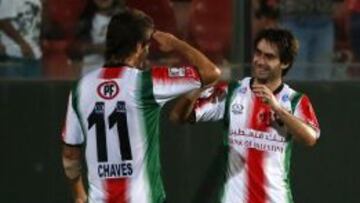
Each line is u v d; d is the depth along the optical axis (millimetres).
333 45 26484
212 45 25875
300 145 24875
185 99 18719
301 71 25484
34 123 24641
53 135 24656
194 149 24734
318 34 26359
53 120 24641
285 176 18656
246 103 18531
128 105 17656
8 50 25578
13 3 25516
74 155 18422
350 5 26594
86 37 25812
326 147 24969
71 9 25875
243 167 18562
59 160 24734
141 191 17797
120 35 17656
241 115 18531
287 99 18562
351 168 25031
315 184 25047
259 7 25969
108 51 17891
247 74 25391
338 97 24891
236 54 25812
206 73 17688
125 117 17688
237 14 25891
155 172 17906
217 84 18891
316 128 18500
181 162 24750
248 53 25797
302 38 26328
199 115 18766
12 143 24656
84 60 25656
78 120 18016
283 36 18312
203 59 17797
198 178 24812
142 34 17703
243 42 25844
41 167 24750
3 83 24531
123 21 17672
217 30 25891
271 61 18328
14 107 24578
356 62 26422
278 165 18500
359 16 26594
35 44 25656
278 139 18406
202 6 25891
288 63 18500
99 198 17906
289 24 26234
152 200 17844
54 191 24828
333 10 26484
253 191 18516
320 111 24953
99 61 25734
